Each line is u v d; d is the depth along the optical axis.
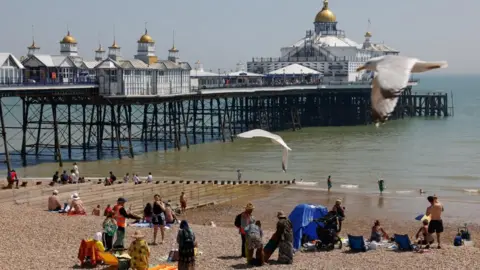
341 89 160.38
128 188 60.66
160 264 28.48
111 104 100.69
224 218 52.91
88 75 109.62
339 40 180.62
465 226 48.22
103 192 57.69
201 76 146.25
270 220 53.38
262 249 28.75
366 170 87.44
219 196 63.19
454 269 28.70
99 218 39.88
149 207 37.75
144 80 106.69
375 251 32.16
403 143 120.69
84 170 85.31
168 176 80.44
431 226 32.91
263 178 79.94
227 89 128.38
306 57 172.50
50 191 55.56
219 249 31.98
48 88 87.81
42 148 110.62
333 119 165.12
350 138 130.25
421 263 29.72
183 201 54.56
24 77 101.06
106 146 113.75
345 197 66.38
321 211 33.16
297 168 89.06
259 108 144.25
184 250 25.23
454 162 95.19
